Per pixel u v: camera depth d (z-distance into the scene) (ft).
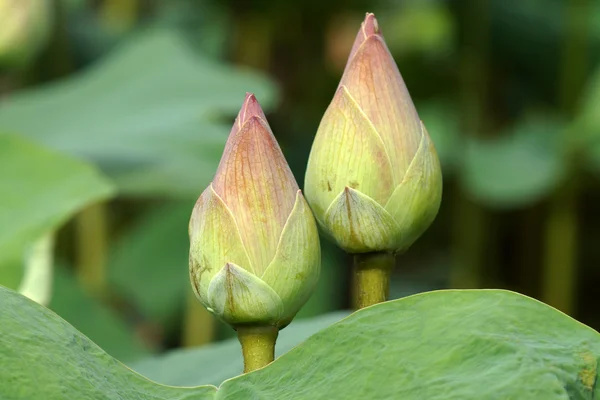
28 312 3.39
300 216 3.52
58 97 7.88
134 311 8.38
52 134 7.18
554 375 3.22
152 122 7.18
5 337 3.33
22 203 4.76
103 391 3.35
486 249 9.05
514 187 7.77
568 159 7.84
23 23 6.91
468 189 8.22
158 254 8.46
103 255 8.30
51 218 4.69
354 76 3.60
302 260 3.53
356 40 3.62
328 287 7.93
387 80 3.59
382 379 3.29
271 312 3.53
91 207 8.21
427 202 3.62
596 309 9.13
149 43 8.30
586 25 9.04
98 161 6.49
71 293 6.77
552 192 8.21
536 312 3.32
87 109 7.57
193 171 6.52
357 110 3.58
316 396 3.31
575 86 9.11
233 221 3.51
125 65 8.19
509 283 9.27
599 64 9.04
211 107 7.37
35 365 3.32
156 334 8.38
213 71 7.98
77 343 3.41
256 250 3.51
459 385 3.25
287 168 3.53
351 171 3.59
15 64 7.08
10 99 8.02
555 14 9.21
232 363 4.17
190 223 3.57
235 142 3.51
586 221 8.82
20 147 4.84
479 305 3.34
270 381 3.38
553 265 8.38
